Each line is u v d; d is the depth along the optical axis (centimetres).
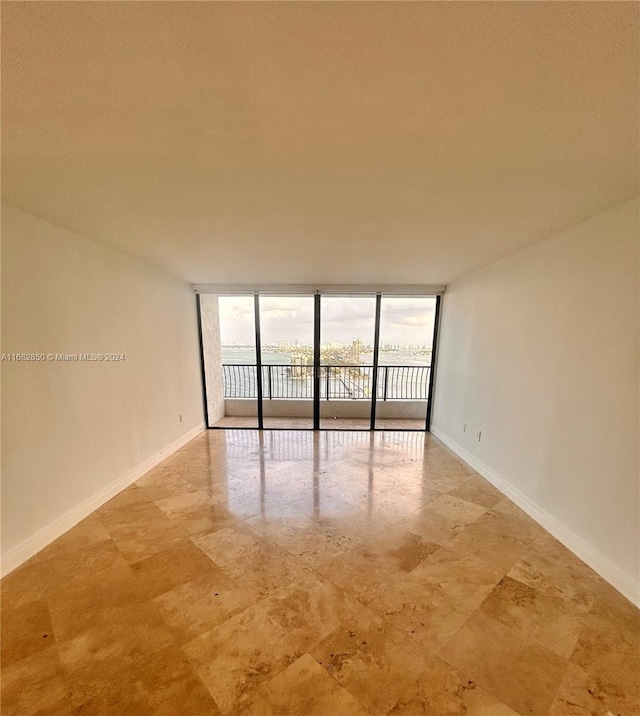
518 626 155
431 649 143
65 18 75
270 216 208
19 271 198
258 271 382
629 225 177
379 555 206
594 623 157
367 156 138
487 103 104
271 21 77
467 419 374
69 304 236
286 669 133
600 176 151
